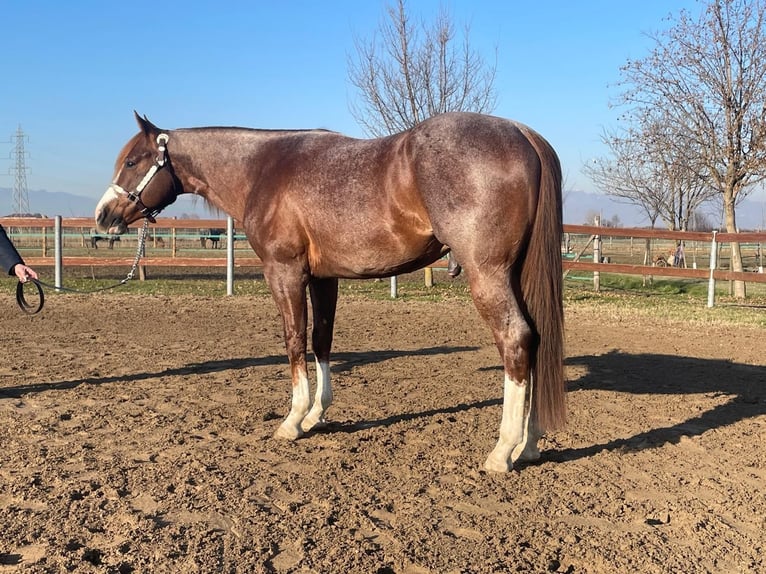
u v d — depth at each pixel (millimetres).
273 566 2646
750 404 5375
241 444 4234
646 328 9656
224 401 5316
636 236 13141
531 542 2889
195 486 3479
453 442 4301
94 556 2719
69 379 6027
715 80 14547
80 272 18703
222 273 19922
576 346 8156
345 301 12641
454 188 3459
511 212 3434
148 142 4867
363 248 3904
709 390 5863
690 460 4008
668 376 6445
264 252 4309
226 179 4734
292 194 4129
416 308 11719
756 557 2777
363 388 5855
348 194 3879
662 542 2906
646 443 4320
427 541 2877
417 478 3643
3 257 4293
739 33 14180
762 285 18266
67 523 3006
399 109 16734
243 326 9445
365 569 2623
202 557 2697
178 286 14875
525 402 3732
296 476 3656
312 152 4203
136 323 9602
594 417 4961
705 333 9219
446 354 7555
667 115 15656
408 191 3654
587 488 3529
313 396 5492
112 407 5078
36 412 4926
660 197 21688
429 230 3703
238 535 2912
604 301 13117
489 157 3434
